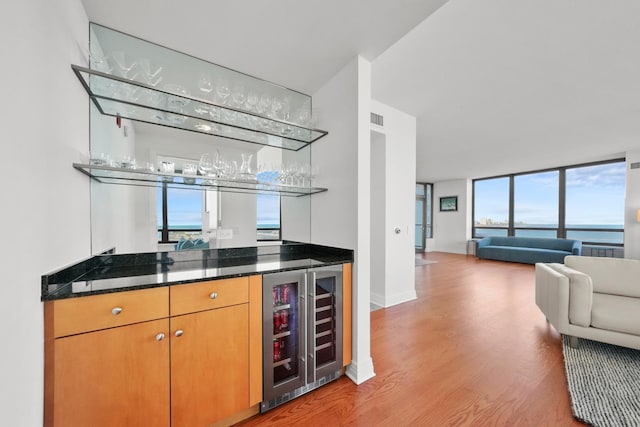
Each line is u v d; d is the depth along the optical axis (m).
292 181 2.05
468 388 1.71
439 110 3.38
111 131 1.62
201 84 1.77
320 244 2.18
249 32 1.56
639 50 2.12
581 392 1.63
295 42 1.66
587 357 2.06
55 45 1.05
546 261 6.07
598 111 3.34
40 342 0.94
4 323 0.74
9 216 0.76
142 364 1.13
